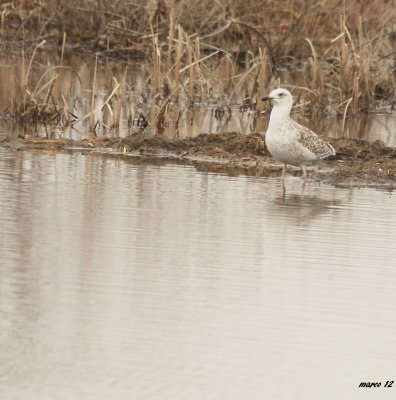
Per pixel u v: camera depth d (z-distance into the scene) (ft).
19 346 30.30
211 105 80.74
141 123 70.74
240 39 103.04
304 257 40.37
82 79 86.53
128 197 48.93
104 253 39.24
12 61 93.15
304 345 31.53
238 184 54.03
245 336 31.91
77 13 103.86
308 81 86.94
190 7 100.58
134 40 102.32
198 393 28.19
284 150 53.67
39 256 38.32
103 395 27.78
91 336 31.27
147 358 30.04
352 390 28.91
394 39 103.65
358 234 44.34
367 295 36.14
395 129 77.05
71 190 49.62
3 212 44.42
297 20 102.22
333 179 56.80
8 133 63.93
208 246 41.16
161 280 36.47
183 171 56.59
